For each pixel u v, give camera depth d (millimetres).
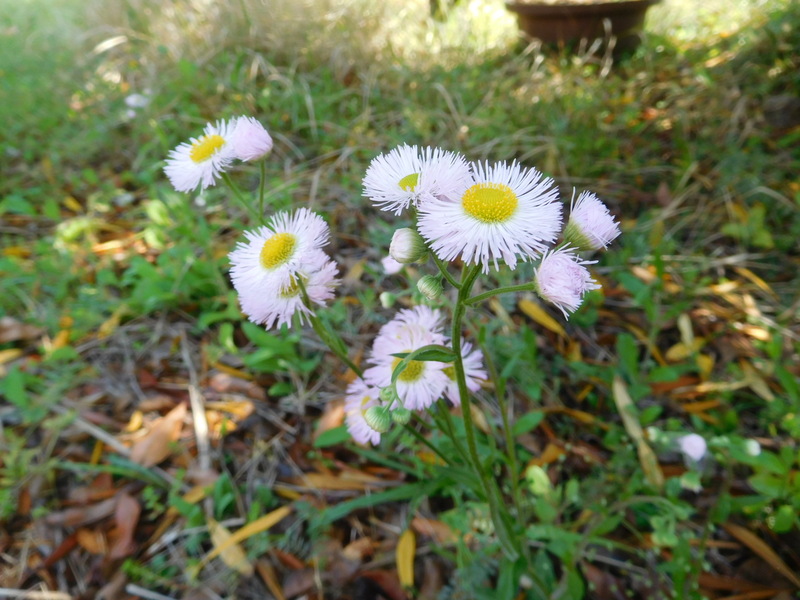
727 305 228
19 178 292
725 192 269
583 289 90
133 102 312
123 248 253
